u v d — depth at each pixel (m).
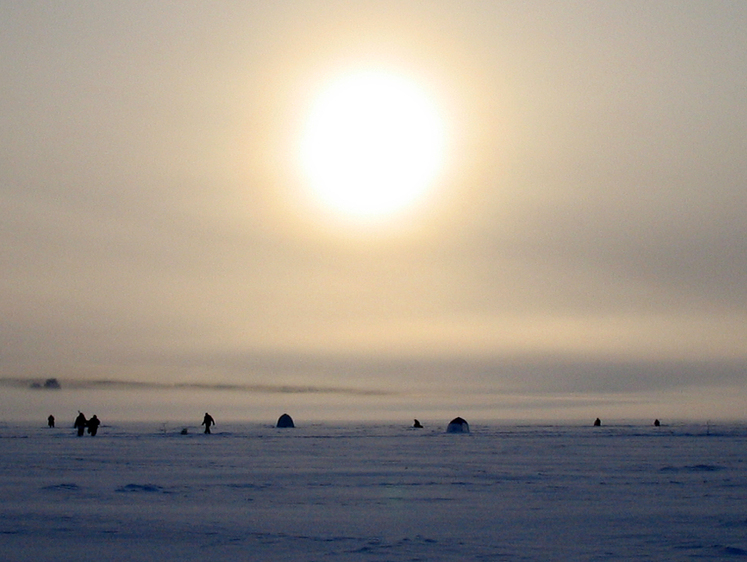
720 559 16.30
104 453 44.44
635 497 26.06
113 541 17.69
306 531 19.20
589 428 105.19
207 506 23.25
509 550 17.09
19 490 26.03
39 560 15.72
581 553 16.81
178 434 72.25
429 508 23.31
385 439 65.94
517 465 38.47
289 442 59.44
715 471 35.78
